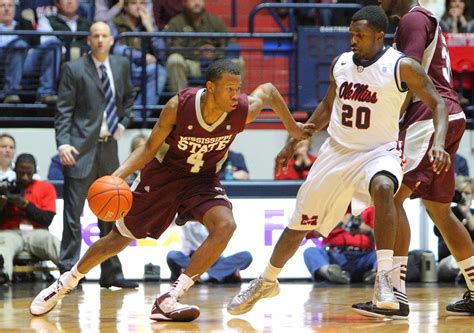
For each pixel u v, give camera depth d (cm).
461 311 847
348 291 1189
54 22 1634
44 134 1611
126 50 1620
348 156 784
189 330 704
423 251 1401
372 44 765
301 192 806
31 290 1189
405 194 810
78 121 1238
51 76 1599
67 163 1216
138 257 1397
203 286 1305
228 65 741
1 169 1370
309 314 851
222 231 769
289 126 820
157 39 1656
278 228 1413
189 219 807
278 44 1744
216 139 773
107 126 1241
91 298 1062
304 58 1609
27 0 1722
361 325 745
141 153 773
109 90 1246
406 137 816
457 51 1634
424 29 799
